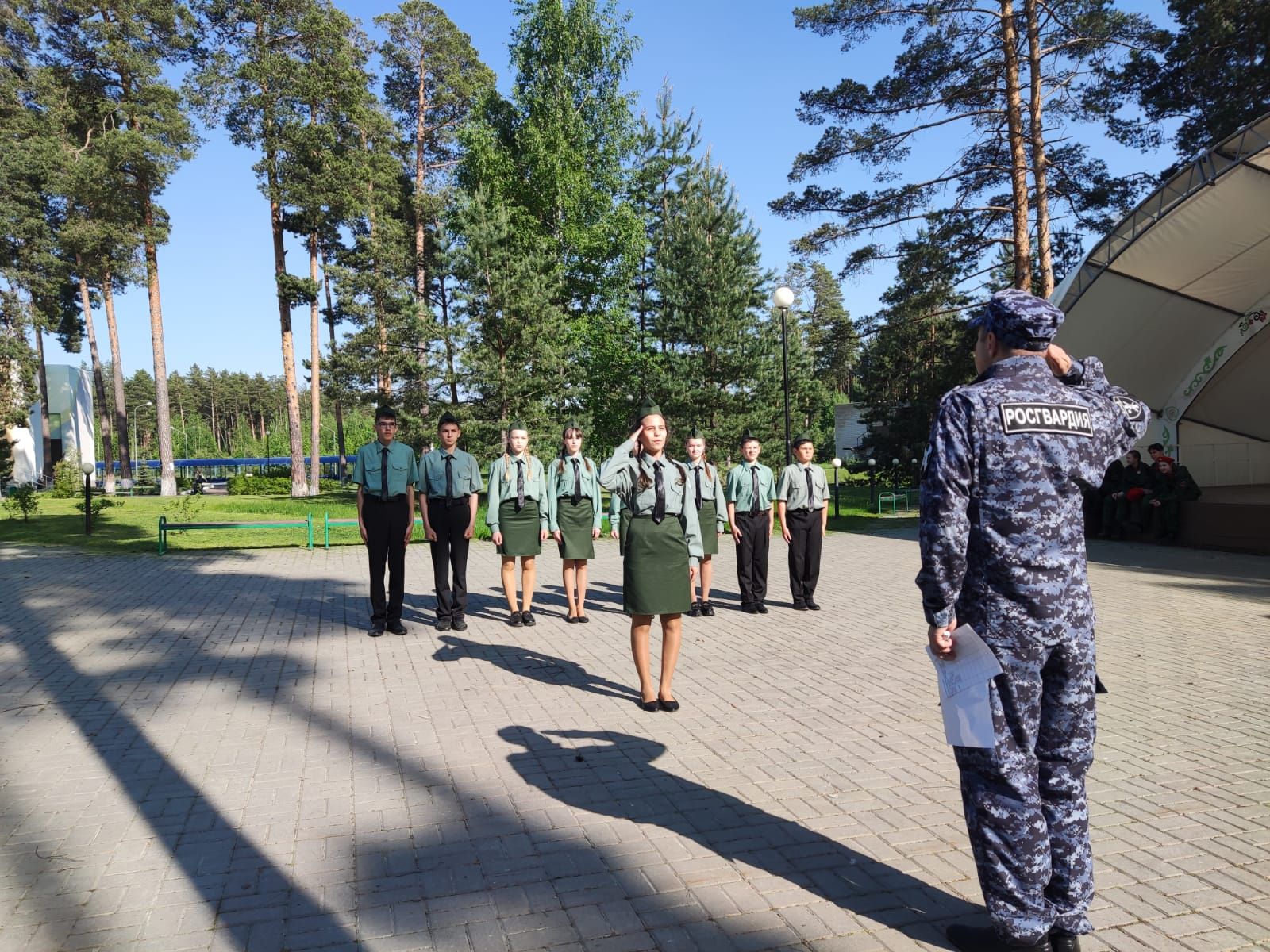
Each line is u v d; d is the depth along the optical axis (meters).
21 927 3.13
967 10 19.45
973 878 3.41
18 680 6.72
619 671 6.89
